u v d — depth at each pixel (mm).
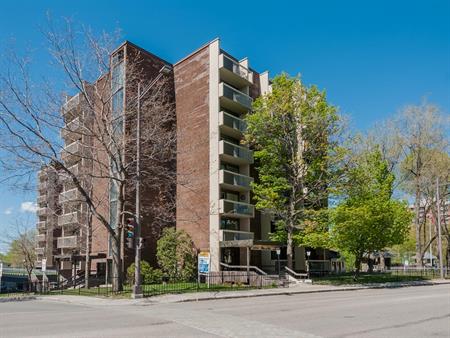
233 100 36812
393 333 10461
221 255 34312
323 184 32719
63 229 42844
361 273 45281
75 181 23734
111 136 24672
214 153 35094
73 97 25750
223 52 38125
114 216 34031
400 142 46438
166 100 38438
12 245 50156
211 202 34438
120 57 35281
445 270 44438
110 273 33562
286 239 33969
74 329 11289
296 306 17156
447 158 45281
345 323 12219
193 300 20719
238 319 13195
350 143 33312
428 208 50125
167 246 31875
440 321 12547
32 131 22562
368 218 30891
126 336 10094
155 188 35500
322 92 33125
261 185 33812
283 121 33094
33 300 23094
